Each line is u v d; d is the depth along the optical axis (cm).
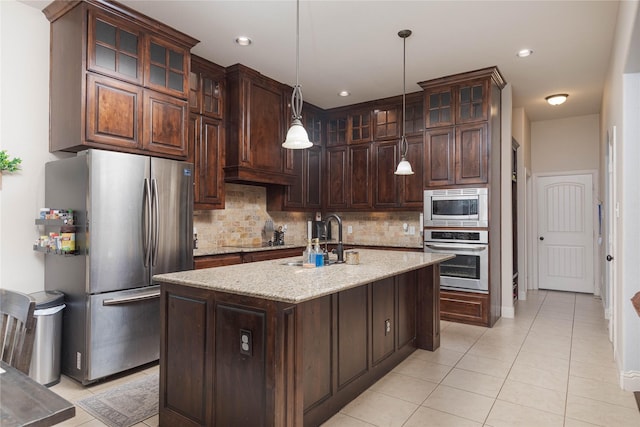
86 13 275
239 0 286
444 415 232
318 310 221
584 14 304
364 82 464
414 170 500
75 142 277
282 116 479
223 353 191
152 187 301
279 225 550
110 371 277
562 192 635
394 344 310
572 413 234
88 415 231
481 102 424
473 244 425
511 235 466
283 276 222
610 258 346
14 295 157
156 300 306
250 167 429
